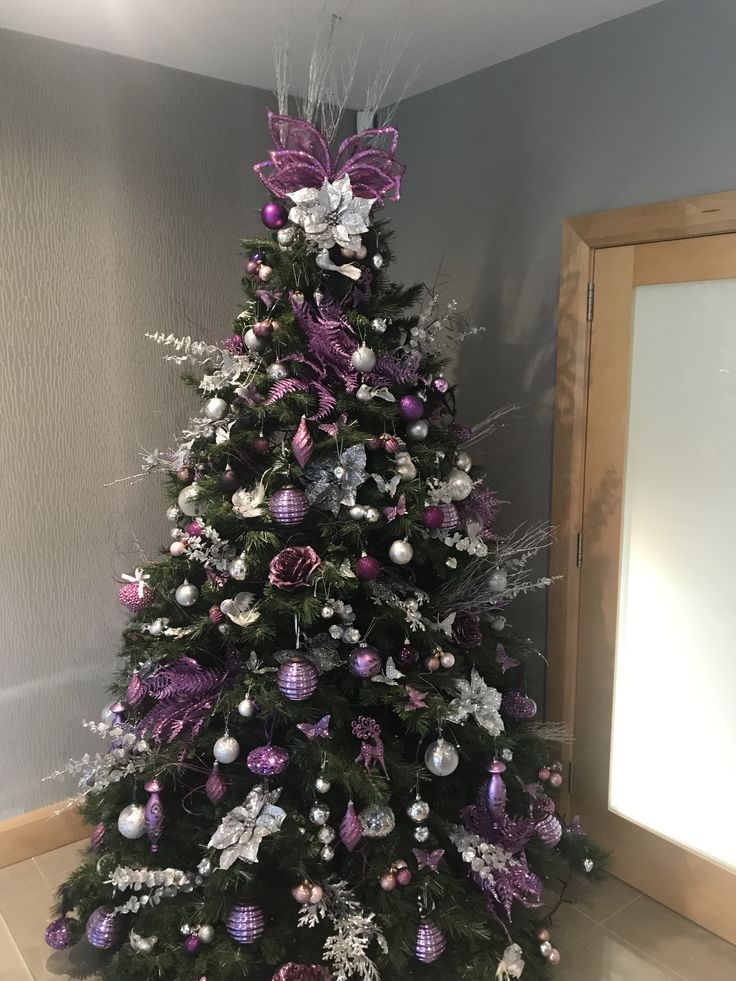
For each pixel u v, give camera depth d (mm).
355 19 1910
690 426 1879
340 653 1655
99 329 2197
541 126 2117
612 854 2131
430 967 1738
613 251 1975
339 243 1598
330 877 1630
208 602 1729
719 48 1718
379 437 1638
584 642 2166
